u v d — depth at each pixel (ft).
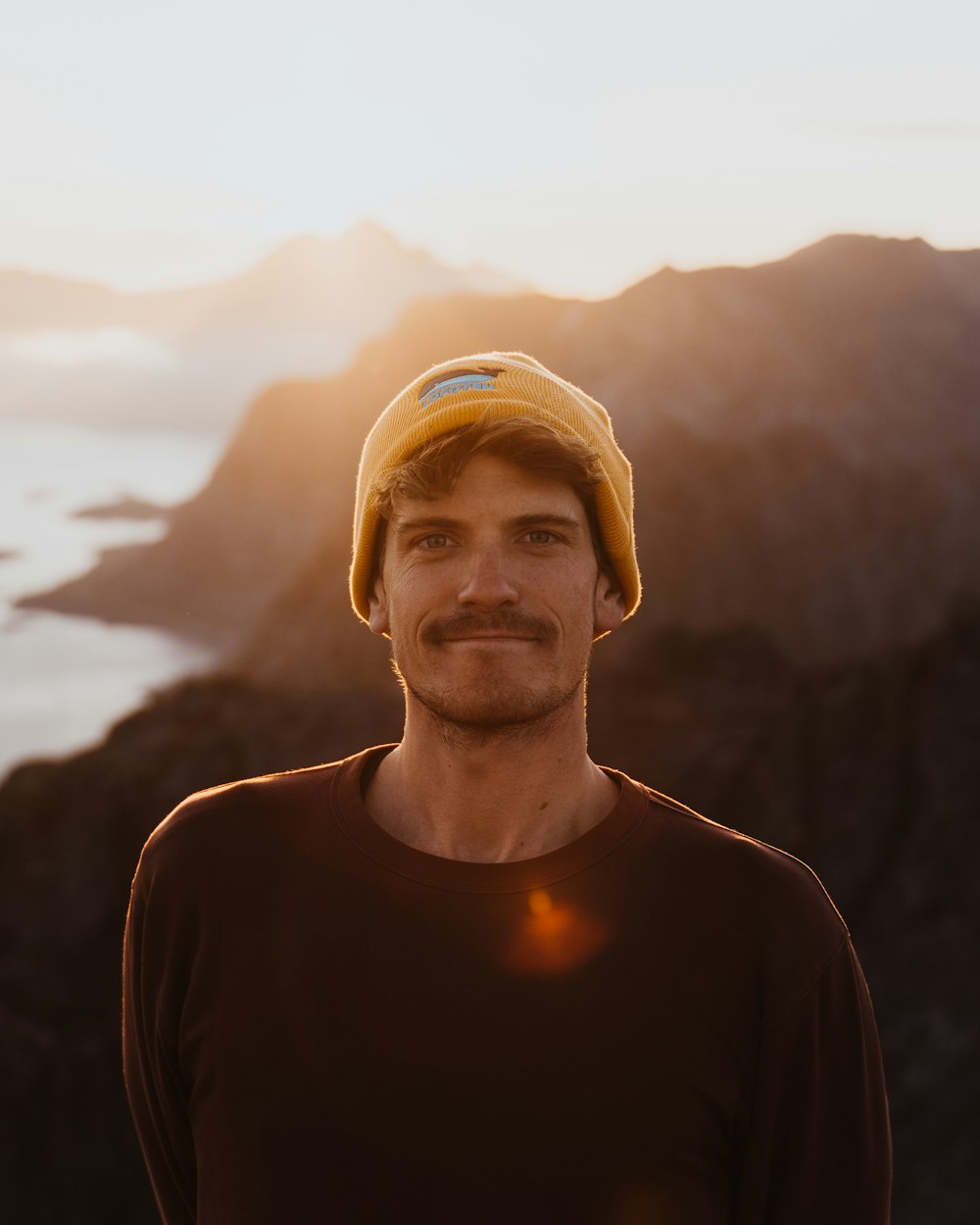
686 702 50.93
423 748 5.49
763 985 5.17
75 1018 48.21
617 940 5.12
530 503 5.21
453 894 5.20
